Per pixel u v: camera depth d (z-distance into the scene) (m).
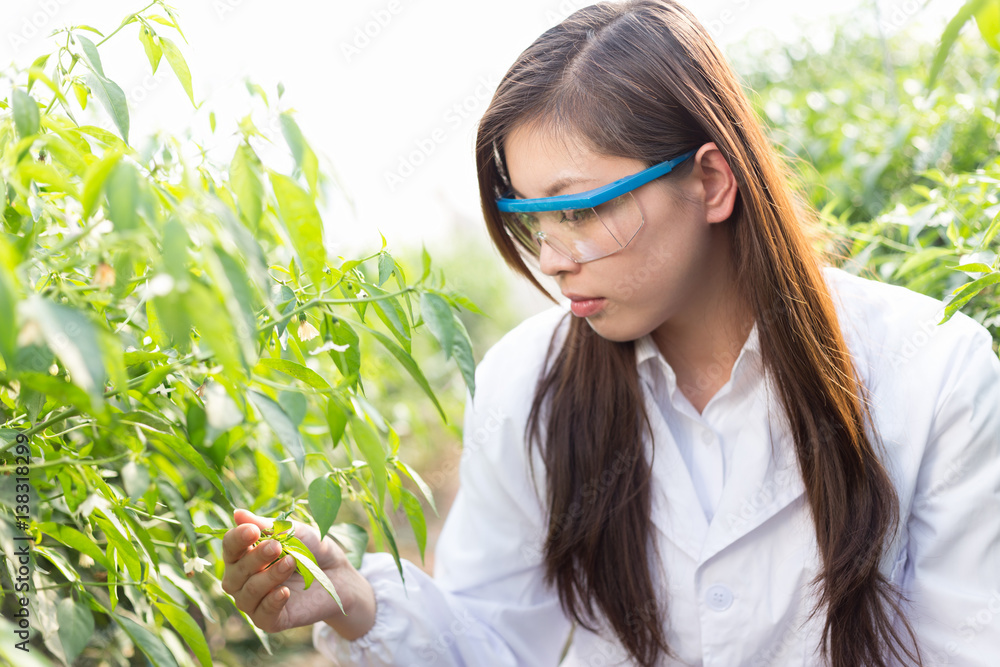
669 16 1.00
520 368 1.24
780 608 1.06
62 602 0.74
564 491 1.14
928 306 1.09
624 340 1.02
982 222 1.31
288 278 0.89
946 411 1.01
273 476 1.04
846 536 1.00
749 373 1.09
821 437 1.02
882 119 2.04
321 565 0.97
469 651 1.12
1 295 0.40
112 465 0.93
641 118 0.94
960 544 1.01
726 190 1.00
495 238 1.12
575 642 1.23
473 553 1.23
